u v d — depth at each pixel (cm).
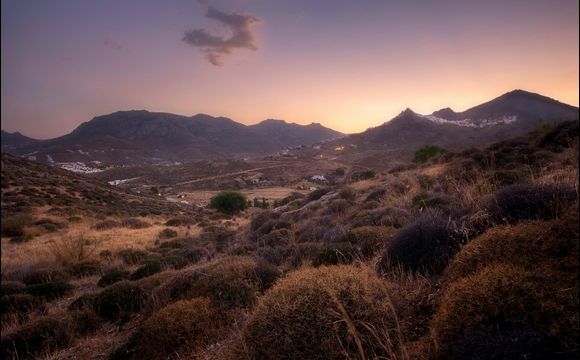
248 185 14975
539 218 399
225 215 4869
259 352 326
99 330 678
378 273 471
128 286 774
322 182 13962
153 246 1945
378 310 329
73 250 1511
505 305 248
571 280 252
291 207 2230
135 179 18812
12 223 2994
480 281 279
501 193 470
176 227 3042
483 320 252
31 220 3347
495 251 331
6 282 1077
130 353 498
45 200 4528
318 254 667
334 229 891
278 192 11781
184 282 662
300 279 368
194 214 5169
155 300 655
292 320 326
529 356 220
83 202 5125
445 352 259
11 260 1742
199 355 432
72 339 641
